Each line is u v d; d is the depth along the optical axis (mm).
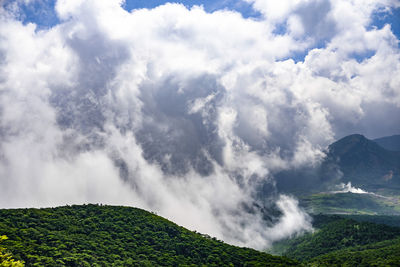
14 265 89812
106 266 174000
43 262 158625
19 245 168750
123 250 199625
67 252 174625
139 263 188375
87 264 168250
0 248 92688
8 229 183250
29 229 190250
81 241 194875
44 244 178250
